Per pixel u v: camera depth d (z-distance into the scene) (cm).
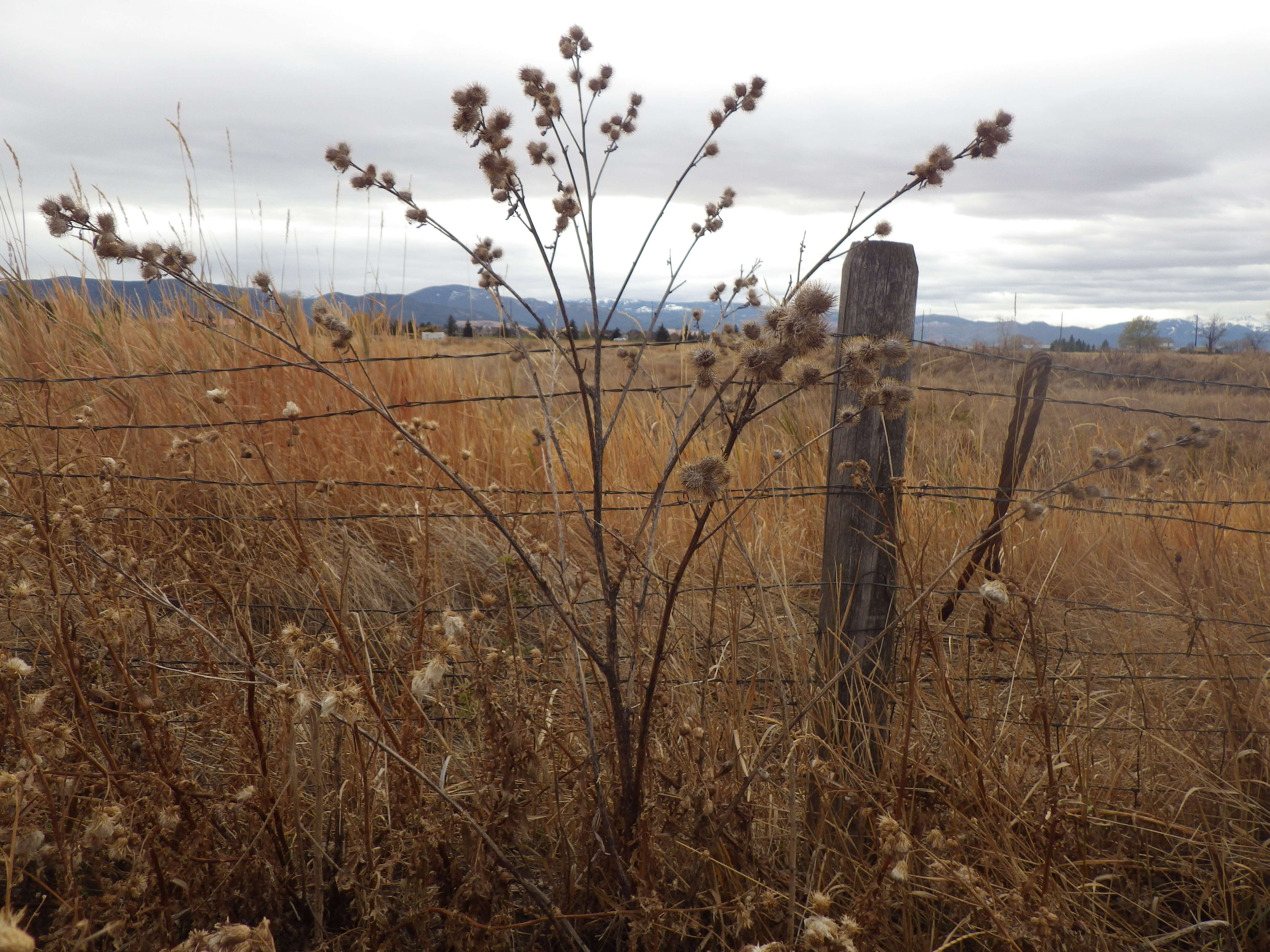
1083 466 356
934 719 219
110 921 139
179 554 196
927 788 192
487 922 149
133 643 184
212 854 161
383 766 177
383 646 231
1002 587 160
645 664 215
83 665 174
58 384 371
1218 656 228
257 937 118
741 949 122
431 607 269
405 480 341
